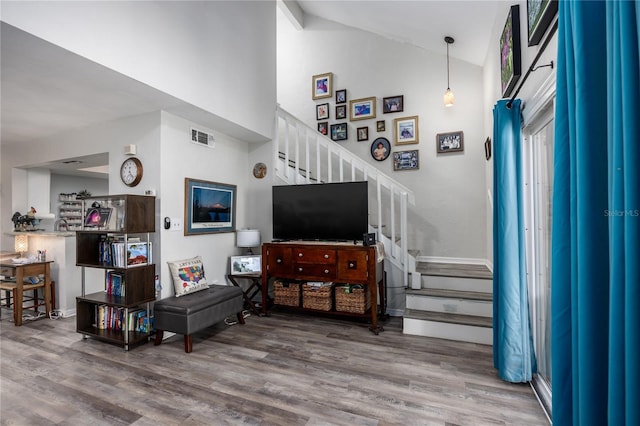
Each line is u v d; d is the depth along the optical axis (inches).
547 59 69.1
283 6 197.0
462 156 180.2
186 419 74.1
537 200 92.0
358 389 87.1
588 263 40.0
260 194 177.2
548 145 85.6
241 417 74.9
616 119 32.9
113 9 91.4
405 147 192.2
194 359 106.0
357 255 134.8
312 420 73.9
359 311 138.8
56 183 249.3
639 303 30.9
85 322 125.3
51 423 72.9
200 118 137.3
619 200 32.8
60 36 78.2
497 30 125.6
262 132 165.3
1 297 179.8
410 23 165.5
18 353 111.1
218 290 135.1
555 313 50.0
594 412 39.3
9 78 96.7
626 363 31.6
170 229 130.9
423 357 106.7
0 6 67.4
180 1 115.5
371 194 195.6
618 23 33.1
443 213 183.2
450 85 183.9
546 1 61.3
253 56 158.9
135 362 103.8
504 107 88.5
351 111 205.9
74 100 115.5
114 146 138.4
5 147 182.9
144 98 113.7
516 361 88.1
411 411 77.4
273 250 151.0
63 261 155.5
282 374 95.5
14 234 165.2
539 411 77.4
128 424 72.4
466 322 120.0
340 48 211.2
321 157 207.9
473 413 76.6
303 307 147.7
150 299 120.6
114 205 119.1
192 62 120.5
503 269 88.9
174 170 133.0
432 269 155.8
